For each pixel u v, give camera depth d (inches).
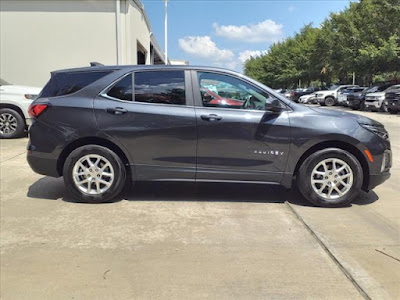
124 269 128.4
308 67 1744.6
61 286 118.0
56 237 152.6
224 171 187.6
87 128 185.6
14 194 207.6
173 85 188.9
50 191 213.5
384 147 187.8
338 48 1243.8
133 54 635.5
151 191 214.8
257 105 188.4
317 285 119.3
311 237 154.3
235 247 145.0
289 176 187.9
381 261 134.3
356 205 193.8
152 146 186.1
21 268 128.3
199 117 183.9
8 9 580.4
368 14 1102.4
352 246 145.7
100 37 590.6
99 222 168.6
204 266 130.6
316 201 188.7
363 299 112.3
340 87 1207.6
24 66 594.9
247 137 184.1
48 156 189.9
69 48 592.7
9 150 330.6
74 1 581.0
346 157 184.7
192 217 175.3
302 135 183.3
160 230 160.2
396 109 761.6
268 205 193.2
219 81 189.3
